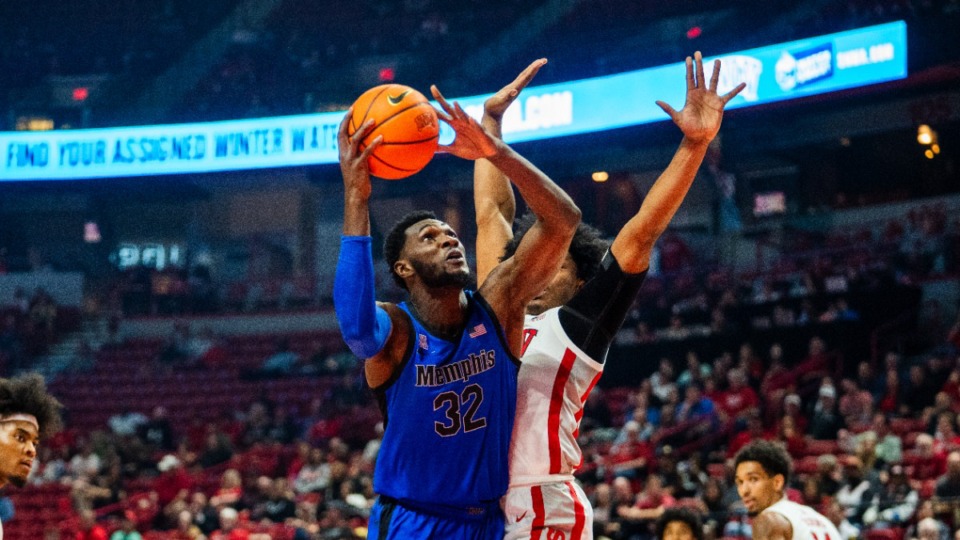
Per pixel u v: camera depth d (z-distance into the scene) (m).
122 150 21.66
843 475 10.36
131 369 22.50
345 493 12.83
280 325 23.77
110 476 15.80
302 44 26.52
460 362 2.98
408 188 22.62
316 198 25.97
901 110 19.88
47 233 26.92
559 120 19.16
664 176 3.18
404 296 21.30
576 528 3.10
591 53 23.94
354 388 18.64
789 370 15.51
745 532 9.45
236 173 21.23
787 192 22.22
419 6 26.31
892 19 17.50
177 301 24.45
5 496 16.06
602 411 14.76
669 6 23.38
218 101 26.12
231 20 26.83
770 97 17.36
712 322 17.05
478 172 3.93
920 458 10.99
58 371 22.62
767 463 4.51
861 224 20.25
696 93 3.22
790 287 17.73
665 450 11.77
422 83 24.97
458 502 2.96
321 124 20.92
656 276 19.84
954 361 13.66
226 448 16.50
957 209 19.14
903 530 9.55
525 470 3.10
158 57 26.89
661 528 5.12
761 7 22.19
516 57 24.58
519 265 3.06
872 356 15.19
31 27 27.64
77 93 26.86
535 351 3.20
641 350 16.83
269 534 12.20
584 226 3.54
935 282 16.94
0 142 21.92
